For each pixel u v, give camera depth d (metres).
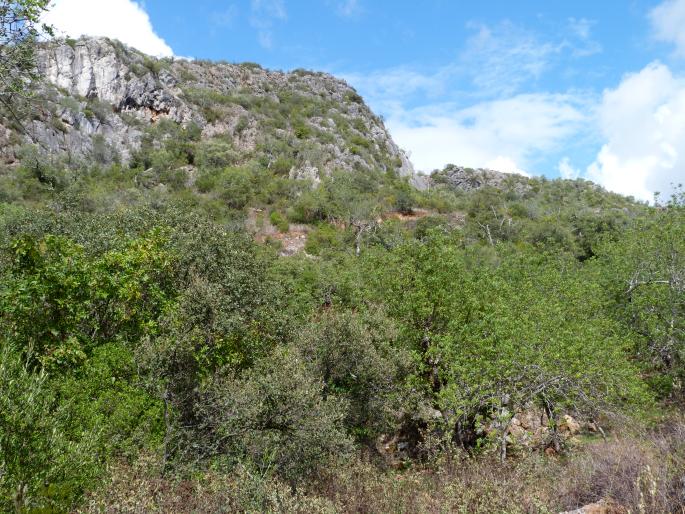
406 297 13.15
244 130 89.62
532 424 14.17
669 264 16.95
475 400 10.14
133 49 94.12
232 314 11.76
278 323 15.29
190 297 10.73
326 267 35.03
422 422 13.75
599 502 6.37
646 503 5.86
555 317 12.69
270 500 6.82
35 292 8.97
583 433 12.88
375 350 12.77
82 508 5.77
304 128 92.56
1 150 54.88
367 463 9.34
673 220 17.64
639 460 6.82
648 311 15.91
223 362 10.81
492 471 7.80
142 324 10.41
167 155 70.06
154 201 45.28
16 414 5.54
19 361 6.66
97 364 8.81
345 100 122.81
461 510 6.17
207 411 8.95
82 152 65.25
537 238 53.06
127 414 8.04
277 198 61.75
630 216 53.34
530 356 10.55
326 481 8.62
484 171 136.62
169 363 8.82
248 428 8.98
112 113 76.38
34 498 5.46
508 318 11.47
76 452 6.30
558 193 104.56
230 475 7.85
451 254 13.37
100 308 10.56
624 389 11.15
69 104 68.31
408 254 14.22
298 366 10.07
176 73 103.38
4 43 7.96
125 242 13.52
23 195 46.09
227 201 57.47
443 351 11.67
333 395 10.97
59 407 6.98
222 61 127.62
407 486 7.83
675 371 14.56
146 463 6.83
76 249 10.28
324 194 60.19
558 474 7.66
